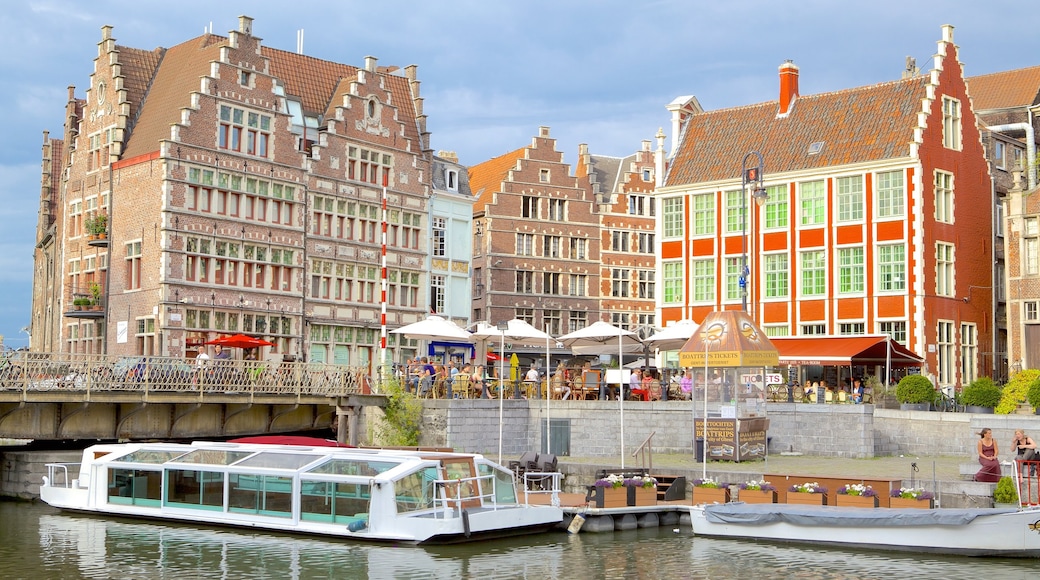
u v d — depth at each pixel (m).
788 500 25.28
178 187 40.84
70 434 31.38
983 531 21.94
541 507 25.23
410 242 49.53
